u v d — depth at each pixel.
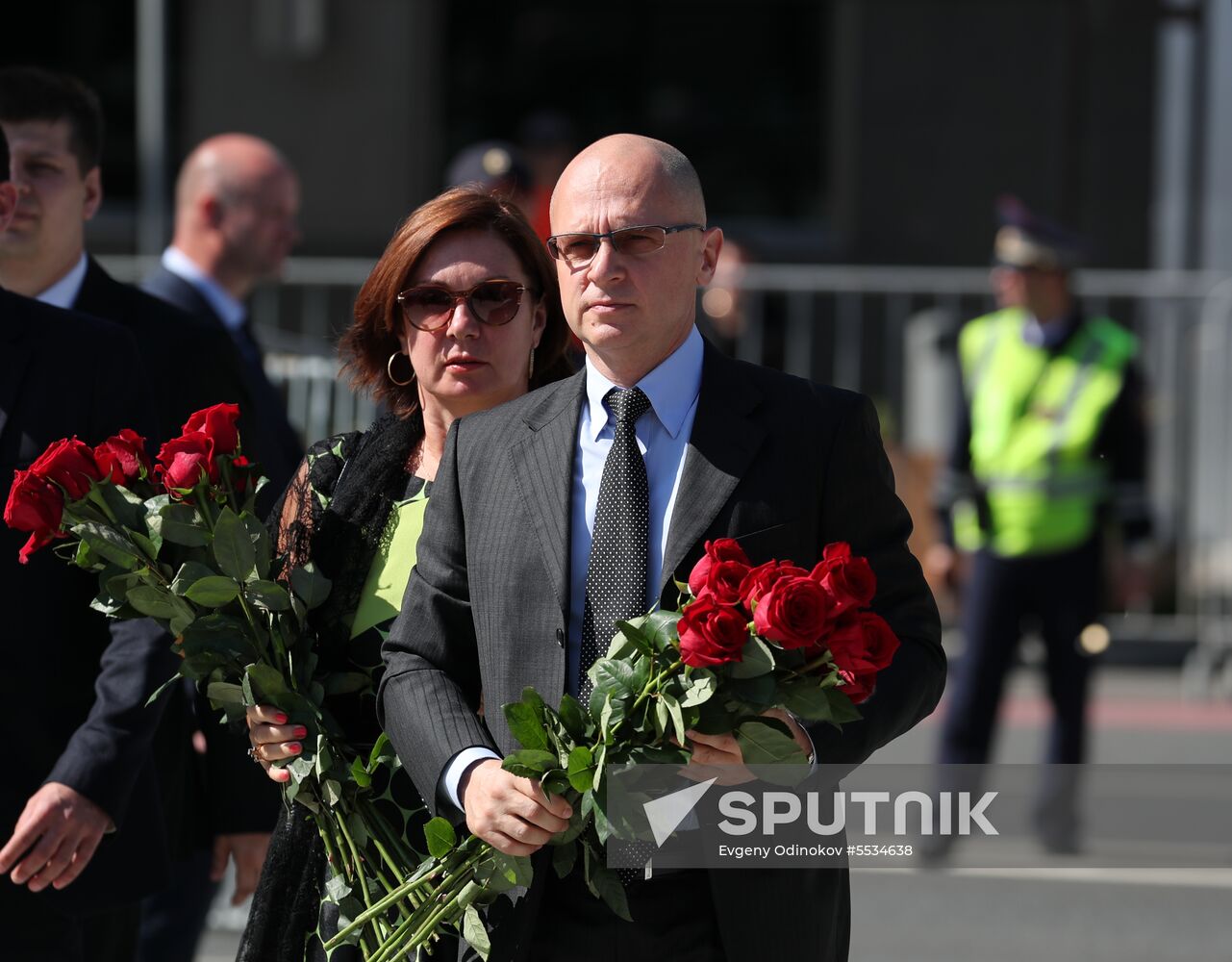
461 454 9.99
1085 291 30.42
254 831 13.23
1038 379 22.53
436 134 41.94
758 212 42.75
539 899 9.23
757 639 8.30
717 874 9.05
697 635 8.26
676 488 9.31
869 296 30.80
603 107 42.88
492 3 42.41
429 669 9.70
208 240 17.86
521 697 9.16
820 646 8.37
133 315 13.65
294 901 10.37
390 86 39.78
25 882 11.24
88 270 13.75
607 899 8.90
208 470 10.07
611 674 8.59
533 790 8.77
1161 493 30.36
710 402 9.45
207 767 13.36
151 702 10.84
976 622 22.25
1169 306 30.25
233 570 9.91
